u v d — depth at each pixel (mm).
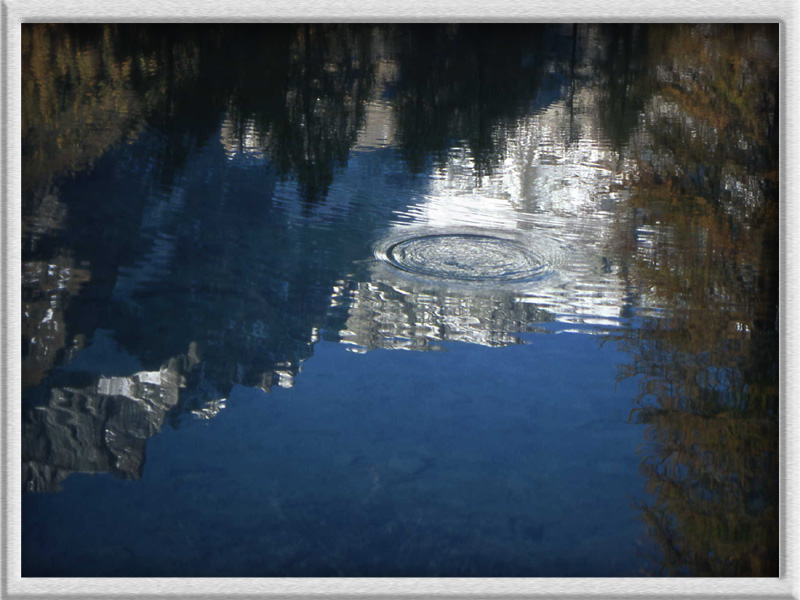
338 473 3287
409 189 7492
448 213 6859
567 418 3742
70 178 6863
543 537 2924
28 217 5969
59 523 2926
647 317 4883
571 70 13422
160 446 3465
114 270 5230
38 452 3352
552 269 5594
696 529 2980
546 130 9812
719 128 8547
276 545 2832
